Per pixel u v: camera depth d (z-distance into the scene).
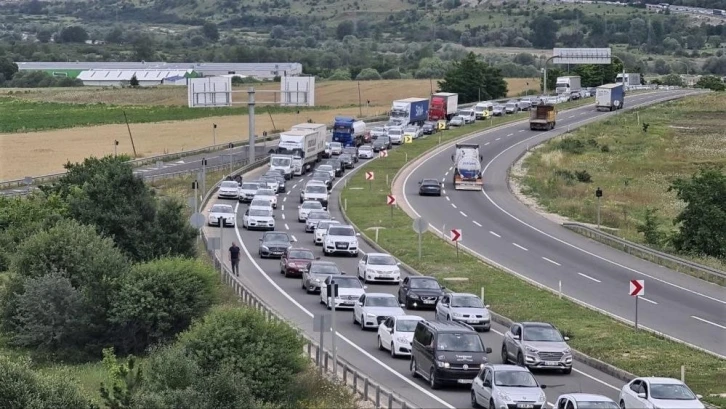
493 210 194.75
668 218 194.88
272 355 86.06
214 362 86.00
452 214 189.62
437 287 120.06
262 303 106.25
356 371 84.25
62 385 86.88
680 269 144.50
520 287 129.75
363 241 166.88
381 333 100.00
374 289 129.62
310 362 91.50
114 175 143.38
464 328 88.19
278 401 84.88
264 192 198.50
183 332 100.50
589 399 70.25
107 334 115.75
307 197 199.00
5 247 149.62
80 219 140.38
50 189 177.00
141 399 75.75
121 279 116.62
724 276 133.88
